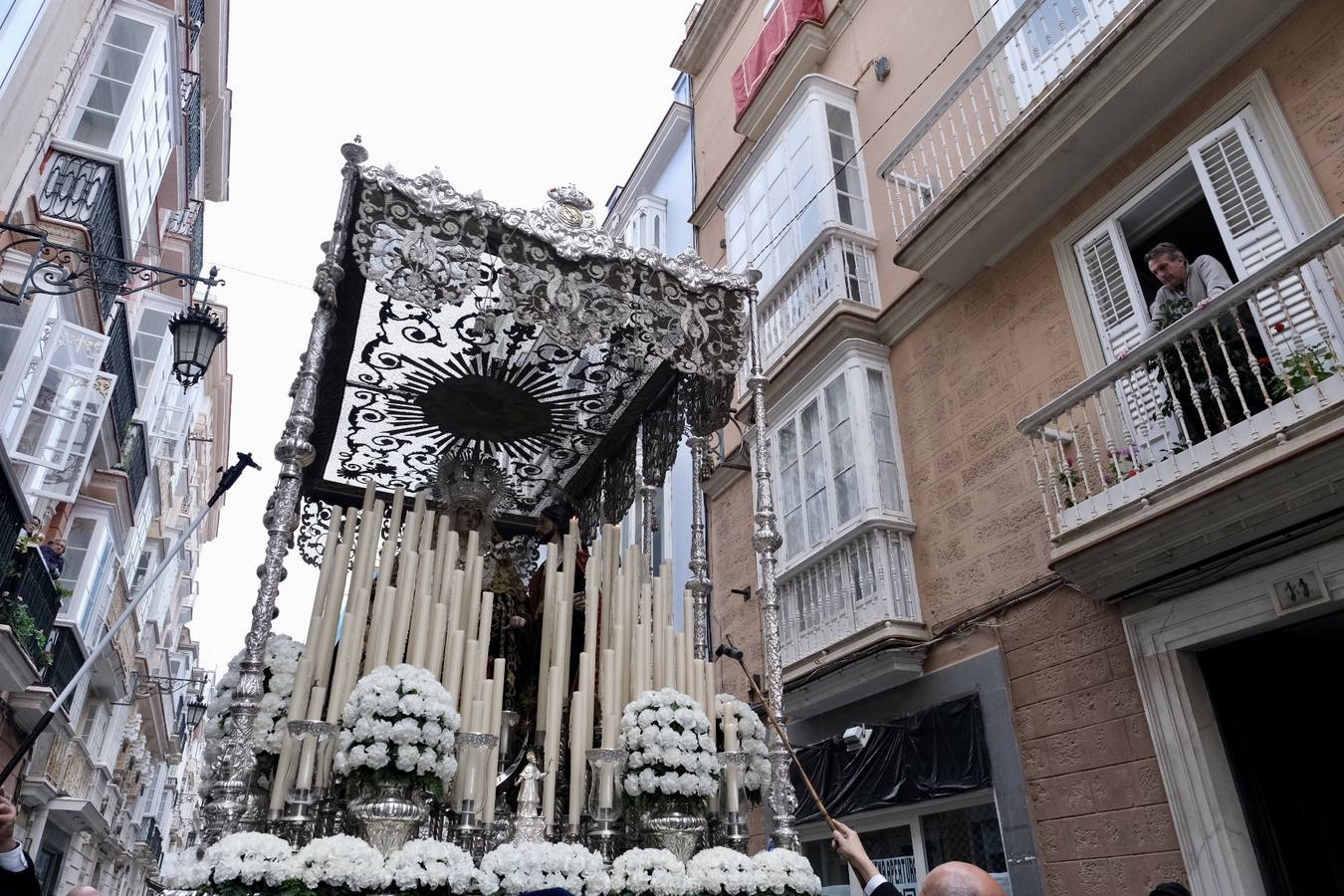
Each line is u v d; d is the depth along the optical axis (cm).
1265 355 525
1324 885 511
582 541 540
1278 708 568
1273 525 486
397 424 483
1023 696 640
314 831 287
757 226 1080
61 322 844
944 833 703
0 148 770
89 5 895
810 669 803
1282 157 546
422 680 288
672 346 406
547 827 308
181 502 2327
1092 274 666
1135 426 595
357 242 346
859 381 831
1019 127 670
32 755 1080
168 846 3838
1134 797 548
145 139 1026
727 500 1050
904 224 868
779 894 302
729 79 1318
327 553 330
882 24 991
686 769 314
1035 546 659
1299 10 552
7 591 831
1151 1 575
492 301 416
